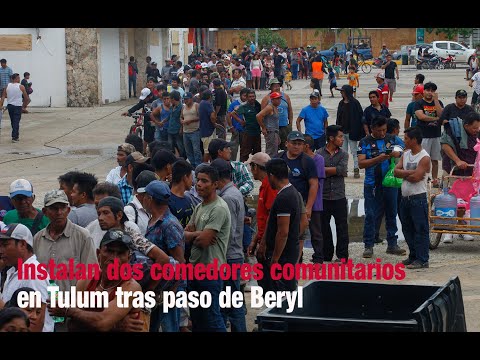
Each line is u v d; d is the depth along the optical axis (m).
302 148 11.23
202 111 19.53
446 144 13.81
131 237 7.38
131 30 42.59
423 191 11.94
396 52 70.25
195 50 60.53
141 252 7.45
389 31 79.19
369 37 75.25
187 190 9.02
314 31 78.44
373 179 12.52
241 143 19.08
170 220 7.84
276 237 8.77
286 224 8.72
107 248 6.81
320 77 40.38
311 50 63.09
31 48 35.81
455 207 12.94
